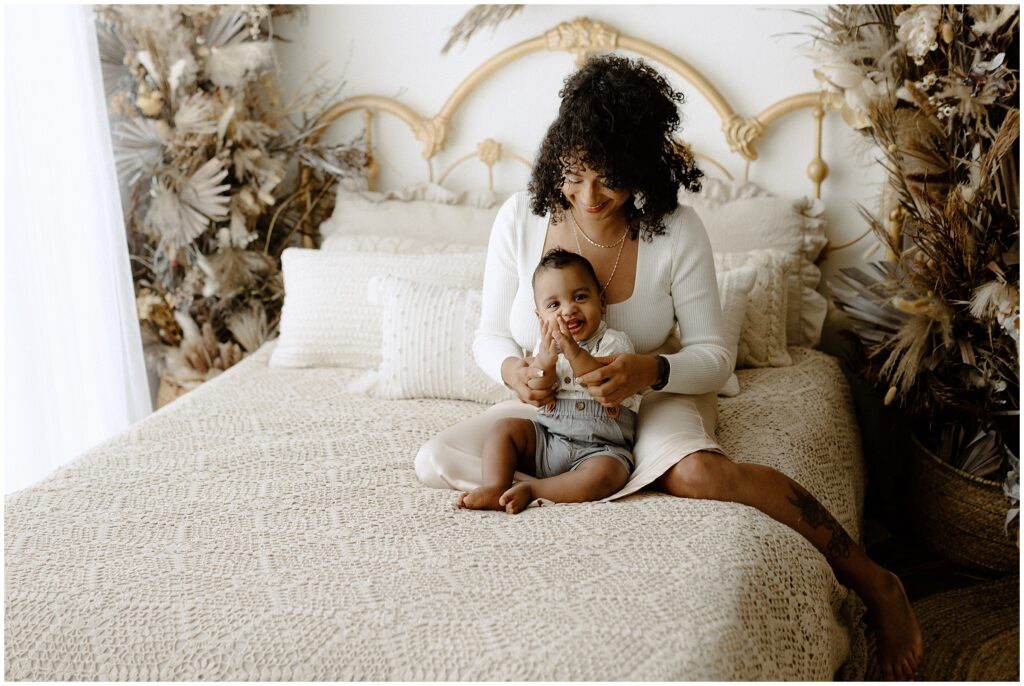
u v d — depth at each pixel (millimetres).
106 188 2941
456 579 1521
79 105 2850
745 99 3086
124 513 1837
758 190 3084
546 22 3205
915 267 2477
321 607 1458
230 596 1509
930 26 2330
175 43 3141
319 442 2188
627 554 1573
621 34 3119
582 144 1867
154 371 3350
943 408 2625
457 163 3375
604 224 2025
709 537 1614
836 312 3113
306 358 2838
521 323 2072
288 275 2971
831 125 3010
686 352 1990
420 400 2535
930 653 2189
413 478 1979
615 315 2041
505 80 3275
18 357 2723
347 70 3426
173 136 3131
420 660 1341
